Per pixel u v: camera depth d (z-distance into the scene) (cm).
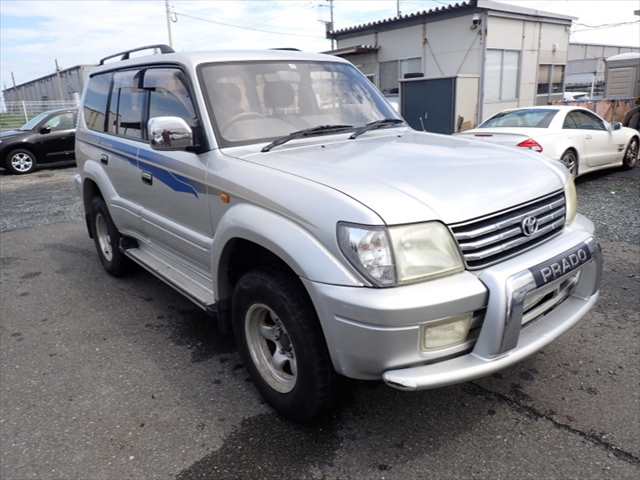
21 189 1072
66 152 1345
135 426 285
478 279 228
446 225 226
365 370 227
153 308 445
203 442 270
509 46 1694
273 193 257
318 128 341
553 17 1828
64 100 3253
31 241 673
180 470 250
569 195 296
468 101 1528
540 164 298
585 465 243
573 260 261
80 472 251
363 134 355
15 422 291
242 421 286
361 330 217
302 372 254
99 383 329
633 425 269
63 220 785
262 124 330
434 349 225
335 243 224
